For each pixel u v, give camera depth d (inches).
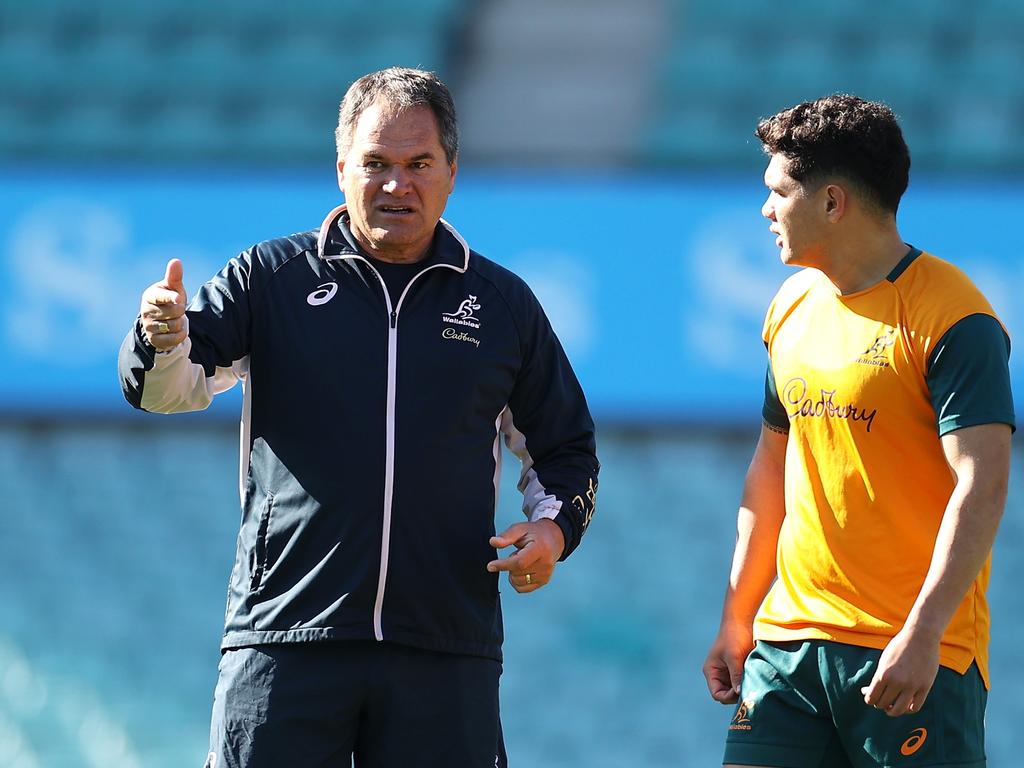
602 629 1277.1
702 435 1437.0
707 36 1940.2
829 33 1936.5
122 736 1182.9
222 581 1350.9
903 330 317.1
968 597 320.8
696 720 1187.3
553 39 1968.5
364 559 322.0
